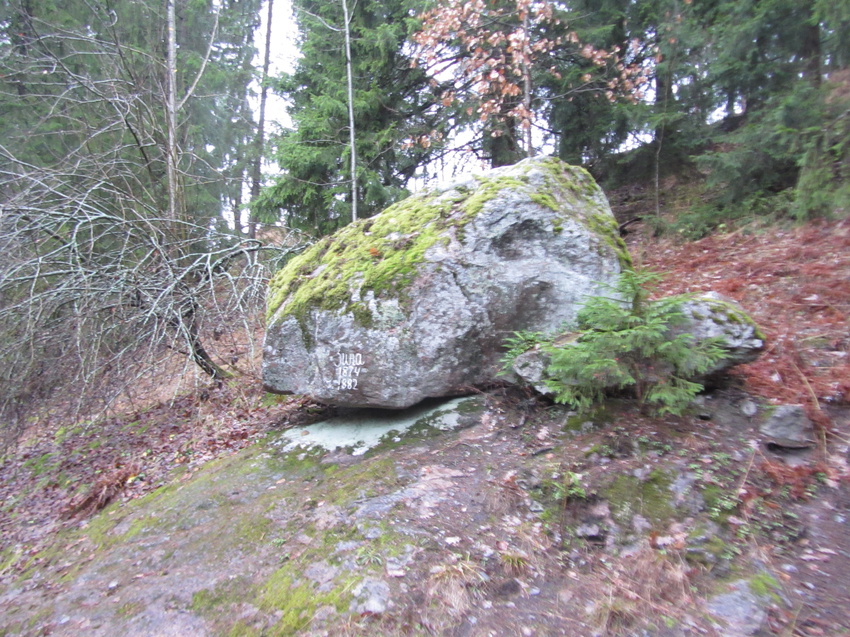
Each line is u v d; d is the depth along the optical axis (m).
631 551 2.67
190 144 11.51
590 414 3.57
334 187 9.81
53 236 6.23
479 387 4.16
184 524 3.75
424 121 10.93
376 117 10.58
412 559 2.81
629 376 3.32
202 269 6.80
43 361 5.68
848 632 2.12
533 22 9.07
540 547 2.78
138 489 4.71
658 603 2.37
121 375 5.69
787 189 7.20
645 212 9.18
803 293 5.00
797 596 2.31
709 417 3.40
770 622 2.20
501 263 4.10
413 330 4.02
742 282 5.70
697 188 9.17
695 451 3.13
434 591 2.59
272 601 2.76
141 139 8.66
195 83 9.73
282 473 4.05
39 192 6.64
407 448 3.83
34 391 5.74
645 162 9.64
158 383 6.77
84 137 9.80
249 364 6.56
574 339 3.62
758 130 7.09
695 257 7.06
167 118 8.62
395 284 4.10
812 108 6.53
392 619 2.49
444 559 2.78
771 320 4.73
